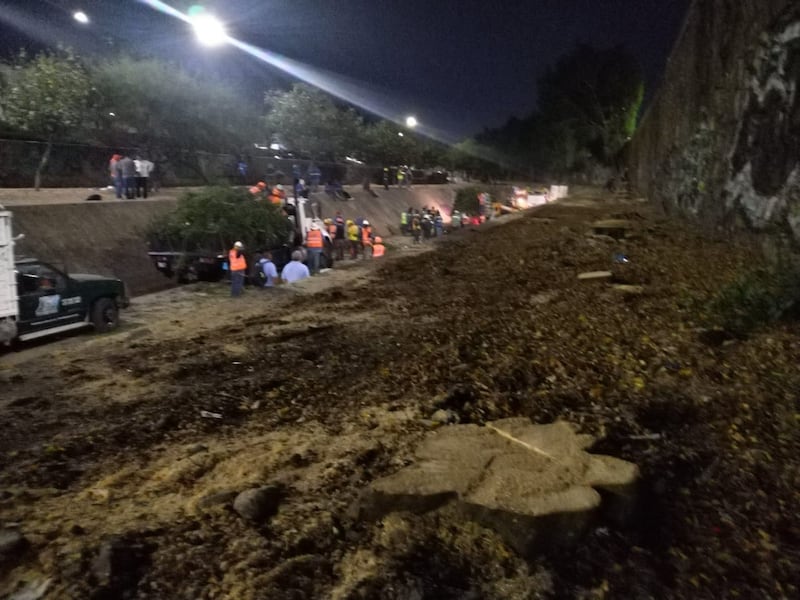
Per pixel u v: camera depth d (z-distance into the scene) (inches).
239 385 271.9
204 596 133.8
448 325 339.3
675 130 749.3
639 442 192.7
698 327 284.2
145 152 1136.2
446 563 144.0
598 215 819.4
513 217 884.6
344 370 284.0
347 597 133.0
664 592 141.3
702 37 633.0
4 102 1024.2
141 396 269.9
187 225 761.6
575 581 141.6
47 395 278.2
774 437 192.9
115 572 139.5
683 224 625.0
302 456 195.0
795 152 382.9
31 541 153.0
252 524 158.6
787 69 400.8
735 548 154.8
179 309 631.2
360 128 2017.7
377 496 157.8
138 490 182.4
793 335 258.2
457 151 2807.6
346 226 1114.1
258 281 746.2
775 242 370.0
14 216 714.2
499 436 191.5
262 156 1525.6
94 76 1120.8
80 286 520.7
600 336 289.0
